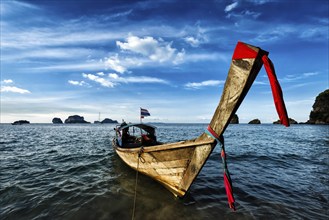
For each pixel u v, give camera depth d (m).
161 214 5.45
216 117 4.18
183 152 5.36
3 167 10.98
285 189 7.30
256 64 3.17
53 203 6.23
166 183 6.59
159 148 5.95
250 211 5.61
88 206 5.99
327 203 6.13
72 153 15.50
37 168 10.73
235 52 3.42
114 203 6.18
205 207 5.86
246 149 17.25
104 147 19.22
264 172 9.68
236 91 3.56
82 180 8.53
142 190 7.24
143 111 12.34
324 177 8.79
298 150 16.70
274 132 46.12
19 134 40.84
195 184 7.91
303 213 5.50
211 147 4.59
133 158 7.87
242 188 7.40
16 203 6.26
